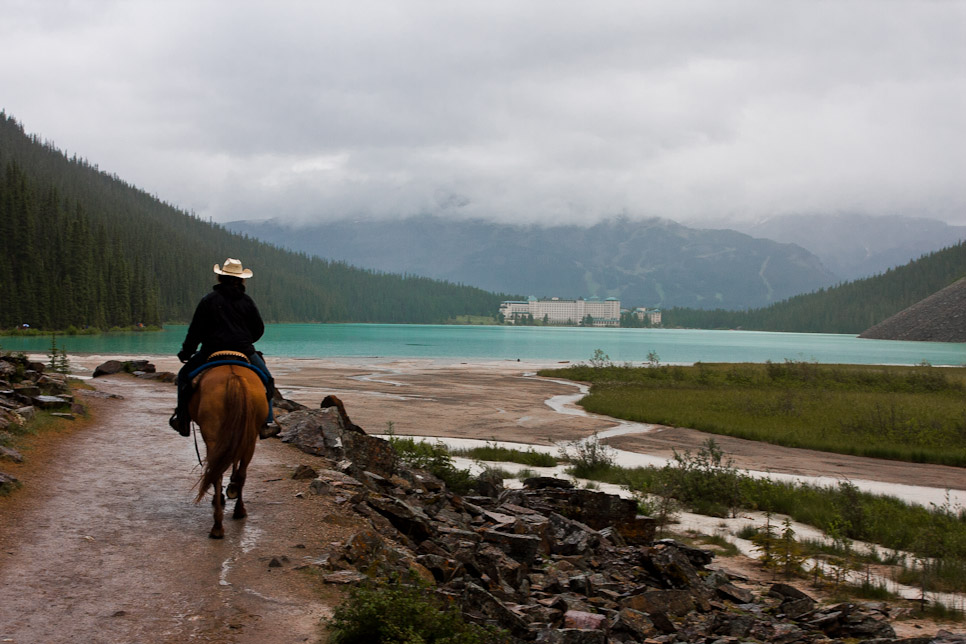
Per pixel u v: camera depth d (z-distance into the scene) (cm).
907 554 1393
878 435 3019
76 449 1155
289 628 567
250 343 832
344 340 14400
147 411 1664
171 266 19100
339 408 1470
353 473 1106
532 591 882
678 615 909
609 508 1305
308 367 6178
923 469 2428
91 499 878
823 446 2745
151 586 627
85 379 2467
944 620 957
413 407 3541
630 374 5919
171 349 8012
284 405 1641
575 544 1100
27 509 807
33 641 512
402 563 771
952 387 5116
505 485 1766
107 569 658
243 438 728
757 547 1397
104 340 10325
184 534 773
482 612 696
